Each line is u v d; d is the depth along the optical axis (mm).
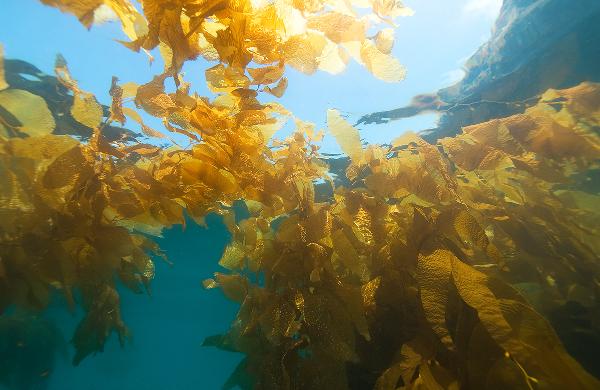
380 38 834
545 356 611
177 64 725
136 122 963
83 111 914
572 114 1376
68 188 976
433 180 1143
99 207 963
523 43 2994
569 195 1523
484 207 1304
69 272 992
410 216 1148
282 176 1046
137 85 952
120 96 924
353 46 846
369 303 1029
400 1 820
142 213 1003
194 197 983
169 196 961
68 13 686
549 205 1395
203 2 748
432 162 1167
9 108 931
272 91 842
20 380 5801
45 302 1034
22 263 977
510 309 667
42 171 975
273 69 824
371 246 1153
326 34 817
